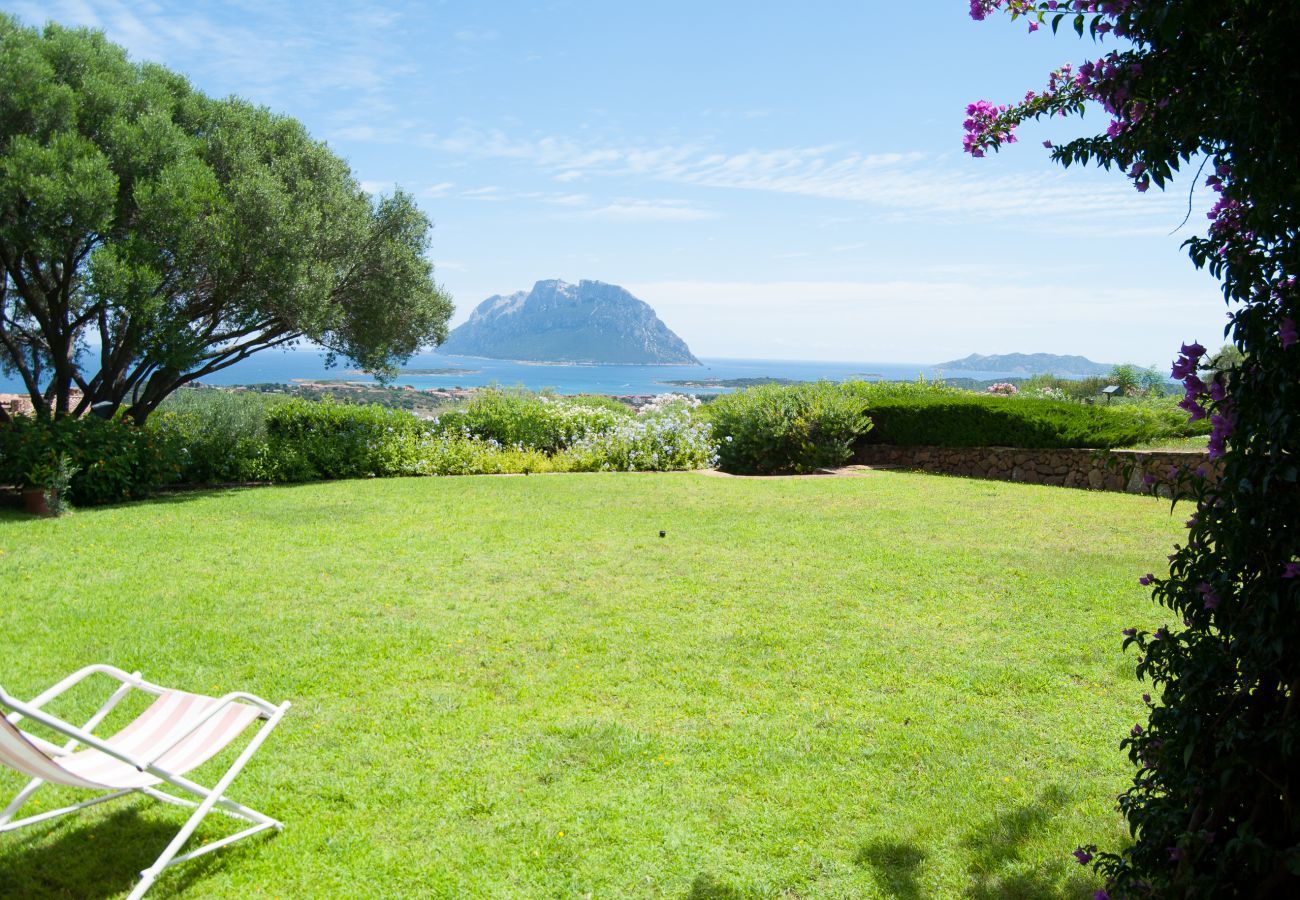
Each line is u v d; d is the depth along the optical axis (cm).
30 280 1292
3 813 319
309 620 593
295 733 420
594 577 716
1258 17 195
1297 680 200
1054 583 699
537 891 300
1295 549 194
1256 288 212
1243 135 204
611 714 449
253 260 1245
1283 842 211
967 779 383
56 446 1067
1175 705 230
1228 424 208
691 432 1600
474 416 1634
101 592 653
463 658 525
